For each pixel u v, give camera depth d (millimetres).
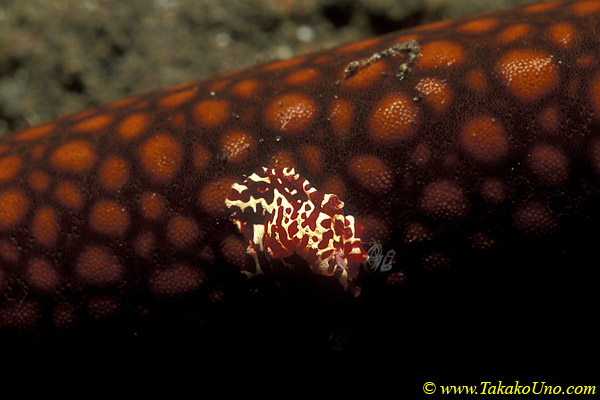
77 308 150
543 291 148
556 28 146
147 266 148
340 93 147
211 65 204
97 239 148
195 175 147
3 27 198
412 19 206
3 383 155
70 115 163
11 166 152
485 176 143
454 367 155
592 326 151
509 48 145
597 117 142
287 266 145
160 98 156
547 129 143
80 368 154
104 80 202
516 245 145
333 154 145
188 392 156
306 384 156
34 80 201
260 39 206
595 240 145
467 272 147
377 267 146
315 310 148
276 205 143
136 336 151
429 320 150
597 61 143
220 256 147
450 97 144
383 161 144
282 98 148
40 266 149
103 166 149
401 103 145
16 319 150
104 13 198
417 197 144
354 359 153
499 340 152
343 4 205
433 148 144
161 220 147
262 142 147
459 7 204
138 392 156
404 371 155
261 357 153
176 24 203
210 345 151
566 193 143
